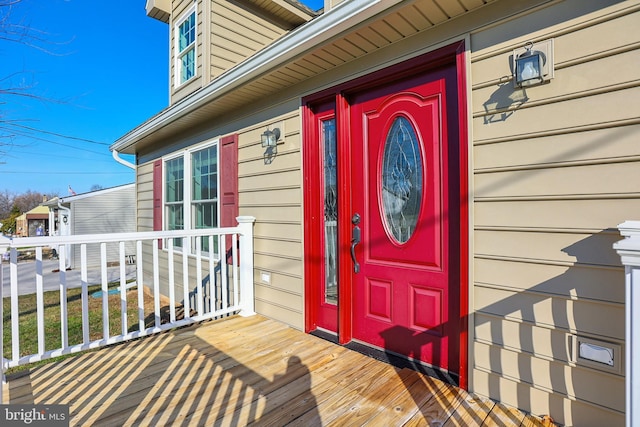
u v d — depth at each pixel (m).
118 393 1.98
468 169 1.97
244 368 2.30
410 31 2.21
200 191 4.74
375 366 2.30
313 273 3.05
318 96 2.91
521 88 1.78
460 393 1.95
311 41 2.34
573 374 1.62
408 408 1.80
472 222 1.96
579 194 1.61
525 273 1.77
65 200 12.49
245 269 3.52
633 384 1.11
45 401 1.90
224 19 4.88
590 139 1.58
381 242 2.56
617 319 1.50
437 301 2.24
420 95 2.32
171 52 5.68
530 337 1.75
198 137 4.68
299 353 2.54
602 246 1.54
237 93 3.39
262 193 3.53
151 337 2.89
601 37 1.55
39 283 2.25
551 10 1.69
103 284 2.56
